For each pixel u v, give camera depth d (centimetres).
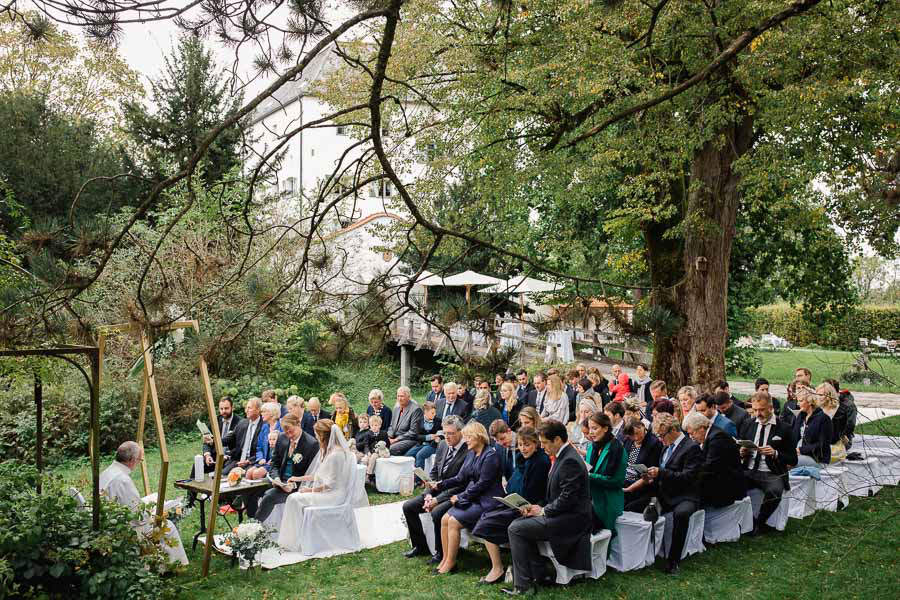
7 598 574
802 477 896
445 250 1055
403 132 1087
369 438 1157
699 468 752
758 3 846
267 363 1953
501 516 700
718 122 1041
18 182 2161
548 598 644
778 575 703
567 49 934
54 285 455
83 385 1502
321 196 508
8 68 2742
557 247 1720
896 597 646
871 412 1752
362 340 548
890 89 1011
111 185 2231
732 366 2591
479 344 579
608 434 718
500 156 1040
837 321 1692
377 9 385
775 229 1639
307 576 725
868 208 570
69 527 632
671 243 1484
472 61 1009
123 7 402
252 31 425
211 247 1703
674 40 986
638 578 696
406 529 891
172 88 2419
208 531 723
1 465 693
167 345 1588
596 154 1107
